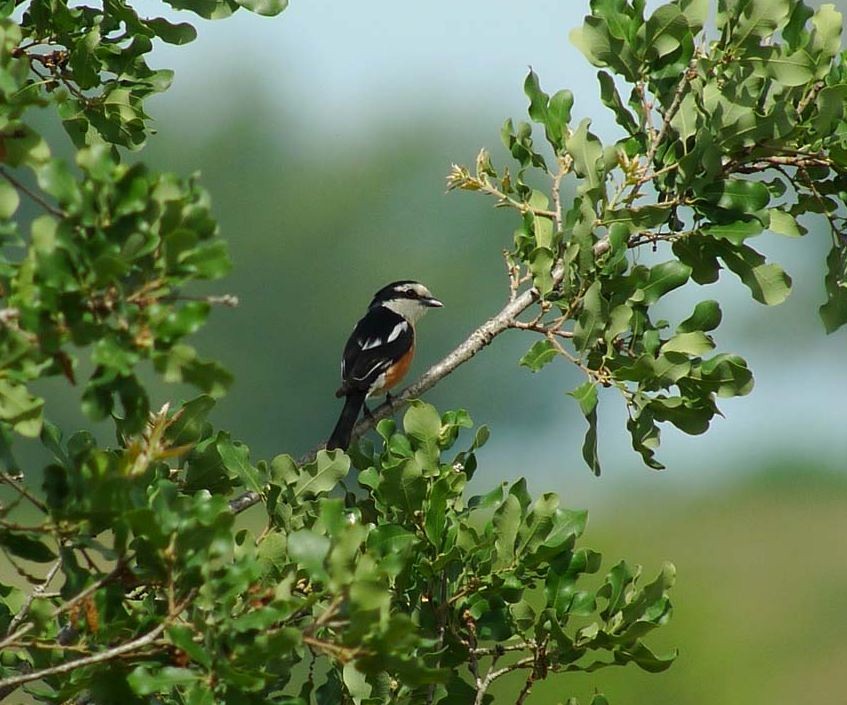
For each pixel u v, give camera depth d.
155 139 78.56
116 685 7.08
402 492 9.62
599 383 10.30
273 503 9.56
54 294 5.80
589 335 10.11
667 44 10.71
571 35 10.91
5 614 8.41
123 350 5.88
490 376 80.81
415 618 9.43
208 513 7.10
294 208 78.69
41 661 7.72
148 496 8.30
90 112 10.39
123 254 5.96
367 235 79.94
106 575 6.99
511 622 9.82
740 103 10.37
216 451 9.67
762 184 10.52
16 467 7.42
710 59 10.52
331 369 76.00
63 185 5.89
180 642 6.60
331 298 77.25
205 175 79.38
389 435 10.62
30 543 7.25
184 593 6.94
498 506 9.74
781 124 10.37
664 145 10.91
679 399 10.11
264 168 79.56
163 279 5.93
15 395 6.53
